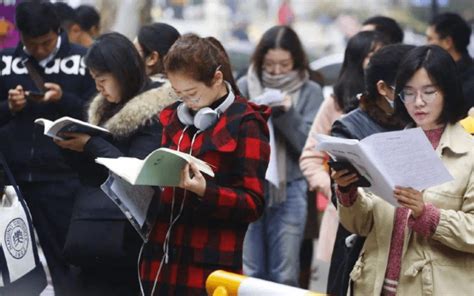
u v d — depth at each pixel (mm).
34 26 14320
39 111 14461
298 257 15117
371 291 9312
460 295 9023
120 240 11188
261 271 15055
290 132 14883
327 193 13836
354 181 8852
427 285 9023
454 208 9023
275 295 8625
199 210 9586
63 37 14742
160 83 11719
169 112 10242
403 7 66000
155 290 10023
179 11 68938
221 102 9844
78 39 18547
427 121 9180
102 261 11305
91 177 11211
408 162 8500
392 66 10562
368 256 9398
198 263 9891
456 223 8781
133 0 25109
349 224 9391
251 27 78562
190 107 9828
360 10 79625
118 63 11438
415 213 8750
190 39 9711
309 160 14188
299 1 81500
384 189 8570
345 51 13680
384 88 10617
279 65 15773
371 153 8438
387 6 77250
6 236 11062
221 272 9148
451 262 9070
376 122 10742
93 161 11086
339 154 8727
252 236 15031
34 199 14586
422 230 8805
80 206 11406
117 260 11250
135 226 10000
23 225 11312
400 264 9172
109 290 11680
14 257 11125
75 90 14648
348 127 10727
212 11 73625
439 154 9117
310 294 8508
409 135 8484
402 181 8500
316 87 15953
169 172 9250
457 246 8836
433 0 27688
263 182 9828
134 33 25203
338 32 76500
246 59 40938
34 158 14453
